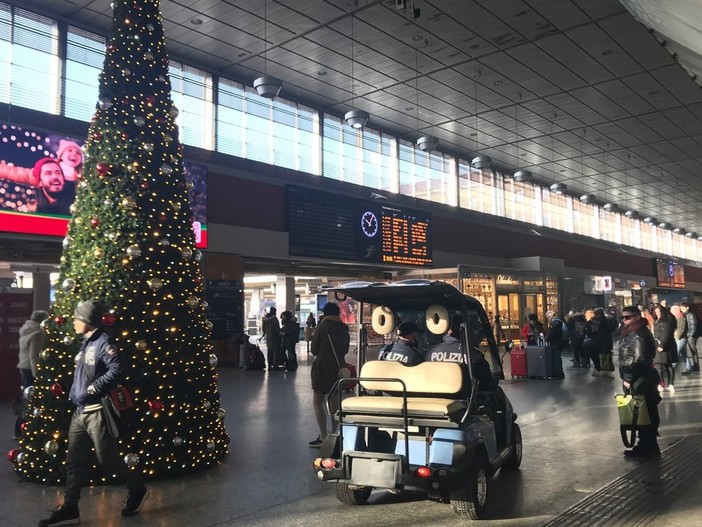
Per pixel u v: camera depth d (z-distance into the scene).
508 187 28.84
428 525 4.27
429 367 4.83
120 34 5.93
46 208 12.61
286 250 17.97
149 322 5.46
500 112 19.98
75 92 13.61
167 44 14.96
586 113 20.00
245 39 14.68
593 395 10.61
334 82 17.45
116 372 4.27
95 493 4.96
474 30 14.06
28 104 12.75
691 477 5.36
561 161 26.64
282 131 18.59
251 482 5.32
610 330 14.24
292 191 18.25
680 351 14.17
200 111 16.38
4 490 5.08
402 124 21.45
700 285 49.91
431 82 17.36
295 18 13.56
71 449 4.35
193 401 5.66
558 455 6.28
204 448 5.71
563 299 25.59
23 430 5.49
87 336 4.44
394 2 12.79
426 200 23.72
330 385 6.52
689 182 30.81
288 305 23.02
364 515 4.49
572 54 15.37
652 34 14.14
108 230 5.53
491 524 4.28
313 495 4.96
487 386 5.31
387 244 21.08
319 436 6.79
